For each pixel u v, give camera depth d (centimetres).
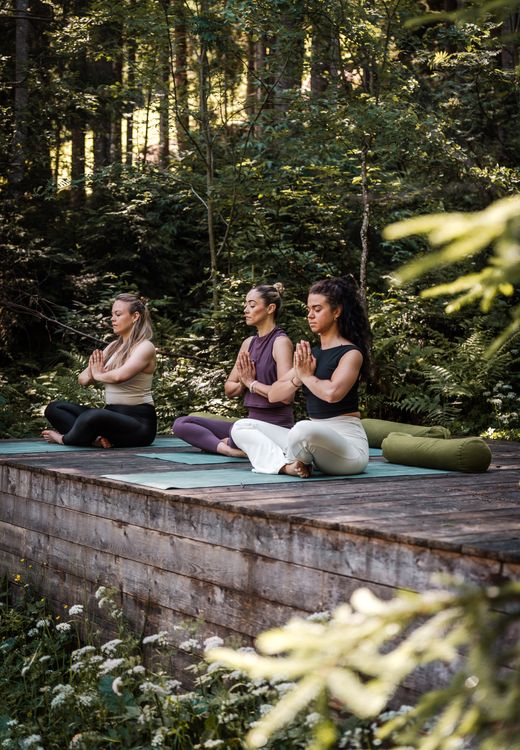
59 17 1177
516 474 395
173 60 948
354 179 852
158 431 775
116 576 352
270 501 300
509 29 812
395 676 86
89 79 1199
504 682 89
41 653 345
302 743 209
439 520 259
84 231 1134
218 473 390
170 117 948
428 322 875
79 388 816
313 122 820
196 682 275
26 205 1105
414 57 890
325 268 930
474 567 213
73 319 958
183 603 313
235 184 898
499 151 908
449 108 907
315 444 365
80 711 276
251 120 959
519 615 91
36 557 413
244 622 285
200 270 1153
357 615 92
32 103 1073
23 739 271
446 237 75
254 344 445
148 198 1084
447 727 93
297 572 265
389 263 1027
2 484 447
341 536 251
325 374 378
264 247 917
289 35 822
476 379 793
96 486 366
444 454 401
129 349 538
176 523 318
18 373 1042
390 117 772
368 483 356
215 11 855
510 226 74
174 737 255
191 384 819
